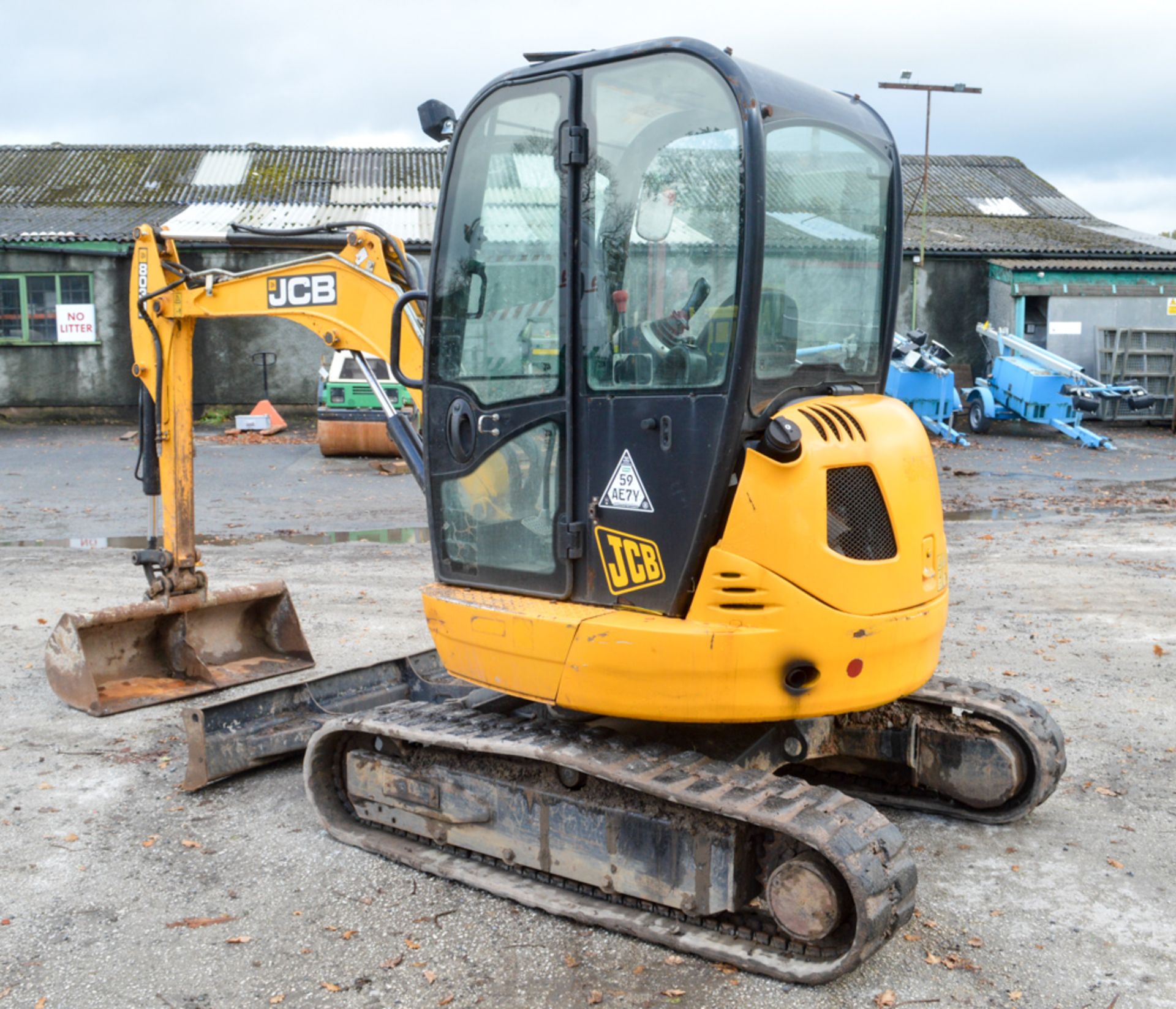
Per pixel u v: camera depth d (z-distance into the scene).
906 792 5.02
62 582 9.34
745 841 3.63
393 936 3.82
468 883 4.17
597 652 3.77
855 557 3.71
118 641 6.58
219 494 13.98
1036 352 19.67
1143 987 3.49
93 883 4.23
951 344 23.55
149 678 6.66
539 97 3.95
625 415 3.79
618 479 3.84
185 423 6.43
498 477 4.20
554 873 4.04
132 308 6.43
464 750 4.23
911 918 3.85
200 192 25.00
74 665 6.20
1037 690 6.48
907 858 3.51
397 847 4.43
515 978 3.56
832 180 4.06
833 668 3.67
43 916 3.97
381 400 5.26
